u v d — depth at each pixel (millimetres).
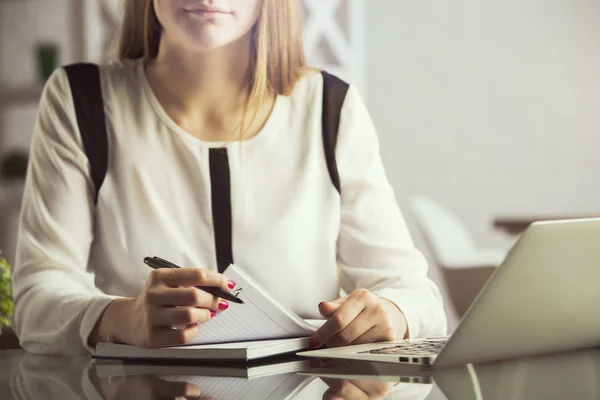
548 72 5168
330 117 1671
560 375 895
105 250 1588
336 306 1189
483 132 5211
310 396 812
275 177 1633
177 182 1612
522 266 896
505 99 5191
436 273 5098
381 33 5211
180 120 1629
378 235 1618
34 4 4562
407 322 1322
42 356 1315
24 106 4359
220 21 1490
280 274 1597
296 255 1607
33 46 4566
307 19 4816
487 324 920
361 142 1686
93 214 1601
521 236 883
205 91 1615
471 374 909
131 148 1604
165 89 1633
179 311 1098
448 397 782
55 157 1569
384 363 1029
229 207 1607
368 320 1188
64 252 1524
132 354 1158
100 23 4148
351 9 4934
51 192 1553
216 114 1637
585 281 965
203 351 1094
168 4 1500
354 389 844
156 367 1077
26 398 866
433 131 5230
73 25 4148
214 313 1132
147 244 1581
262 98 1625
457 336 915
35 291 1416
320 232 1640
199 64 1594
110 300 1276
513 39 5168
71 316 1307
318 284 1626
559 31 5152
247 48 1619
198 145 1617
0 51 4570
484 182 5215
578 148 5176
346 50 4898
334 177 1656
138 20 1688
